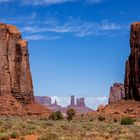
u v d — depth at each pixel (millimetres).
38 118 90812
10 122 53750
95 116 102375
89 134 33031
